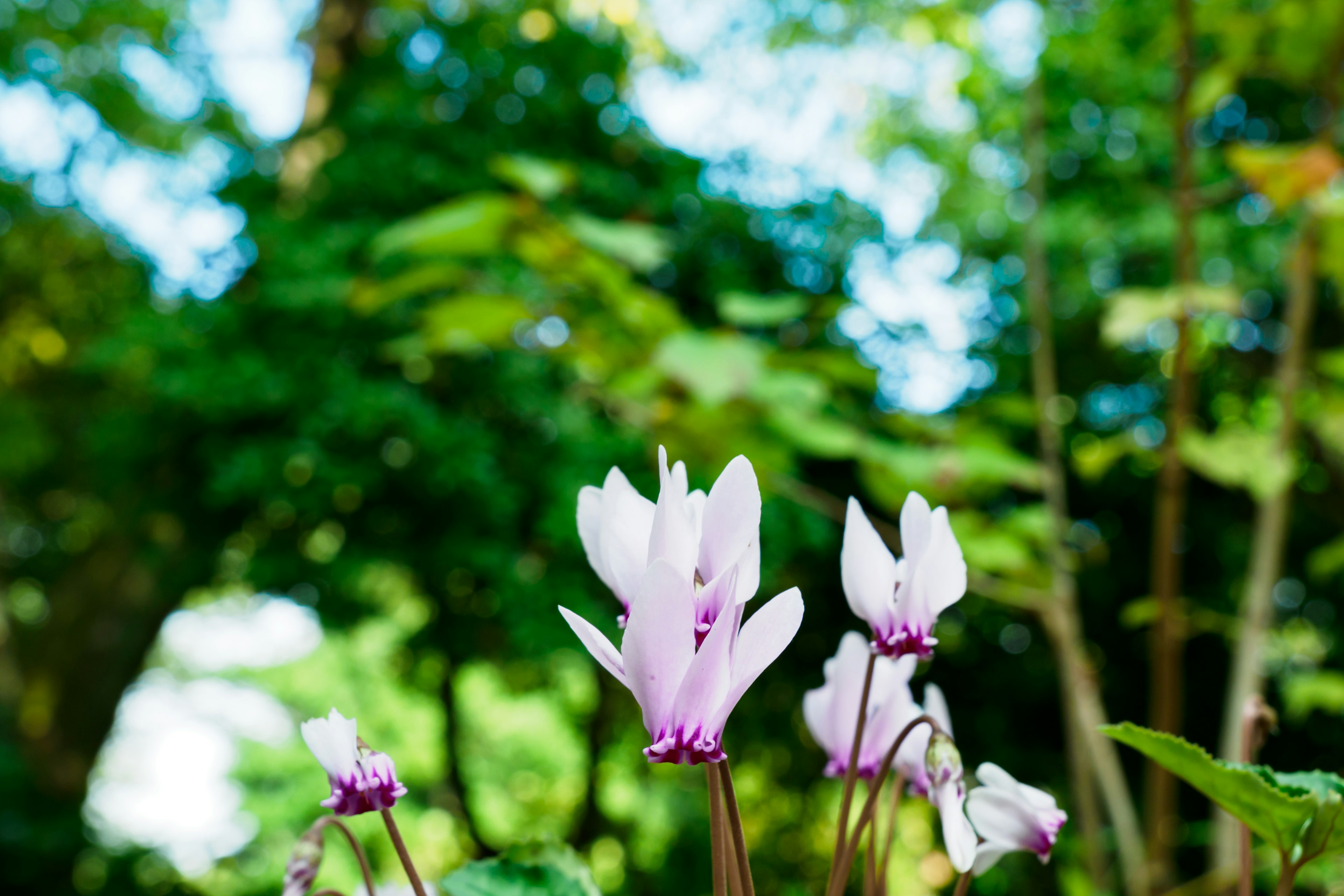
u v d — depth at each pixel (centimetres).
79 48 924
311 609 696
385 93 776
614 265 189
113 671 907
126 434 684
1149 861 177
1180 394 196
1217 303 192
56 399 1061
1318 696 239
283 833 1419
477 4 807
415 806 1217
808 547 742
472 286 208
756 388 199
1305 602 771
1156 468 208
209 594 1018
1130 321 197
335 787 66
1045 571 226
